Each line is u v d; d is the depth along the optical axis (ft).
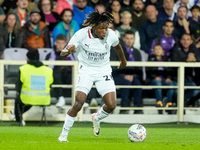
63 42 137.80
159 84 137.90
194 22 152.46
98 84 70.90
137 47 145.69
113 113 143.54
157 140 80.38
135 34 146.30
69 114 68.08
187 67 141.49
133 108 133.28
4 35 141.59
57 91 134.51
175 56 141.90
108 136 89.86
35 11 141.28
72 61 130.21
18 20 144.05
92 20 66.64
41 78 116.16
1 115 129.08
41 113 133.39
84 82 69.26
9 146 57.06
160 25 148.46
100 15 66.69
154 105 145.79
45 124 121.19
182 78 135.54
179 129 116.26
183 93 135.54
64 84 136.46
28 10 147.13
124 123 133.90
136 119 134.21
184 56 141.90
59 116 132.46
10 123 125.49
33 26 141.90
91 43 68.64
